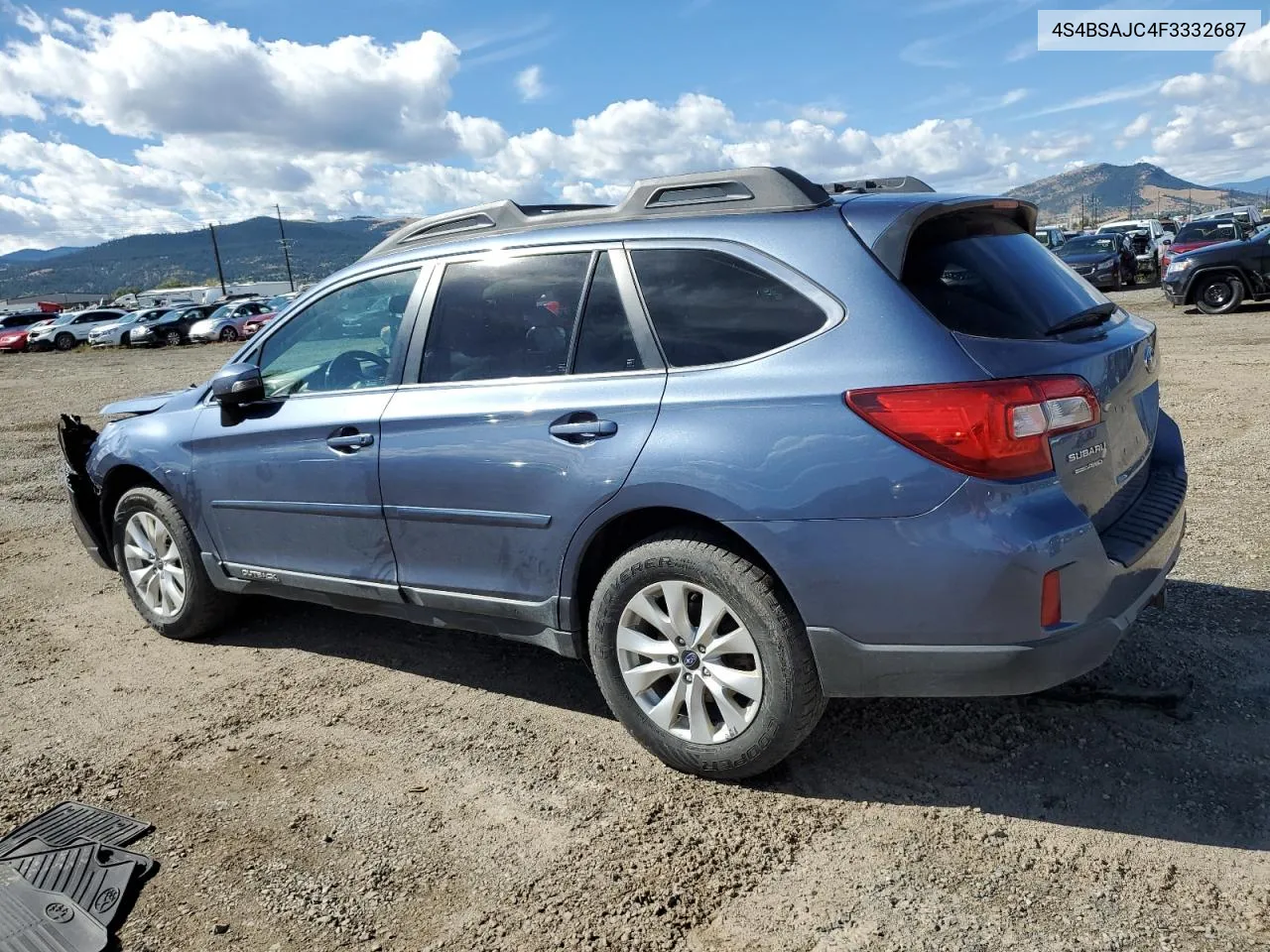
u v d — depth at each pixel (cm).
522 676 393
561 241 327
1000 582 247
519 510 319
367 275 383
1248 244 1602
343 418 367
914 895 241
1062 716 323
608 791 300
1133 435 302
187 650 450
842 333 266
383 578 368
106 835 291
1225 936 219
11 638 477
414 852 275
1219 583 426
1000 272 284
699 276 295
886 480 254
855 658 268
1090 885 240
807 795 291
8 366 3066
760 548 270
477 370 338
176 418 442
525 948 233
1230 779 281
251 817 298
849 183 347
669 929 236
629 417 293
